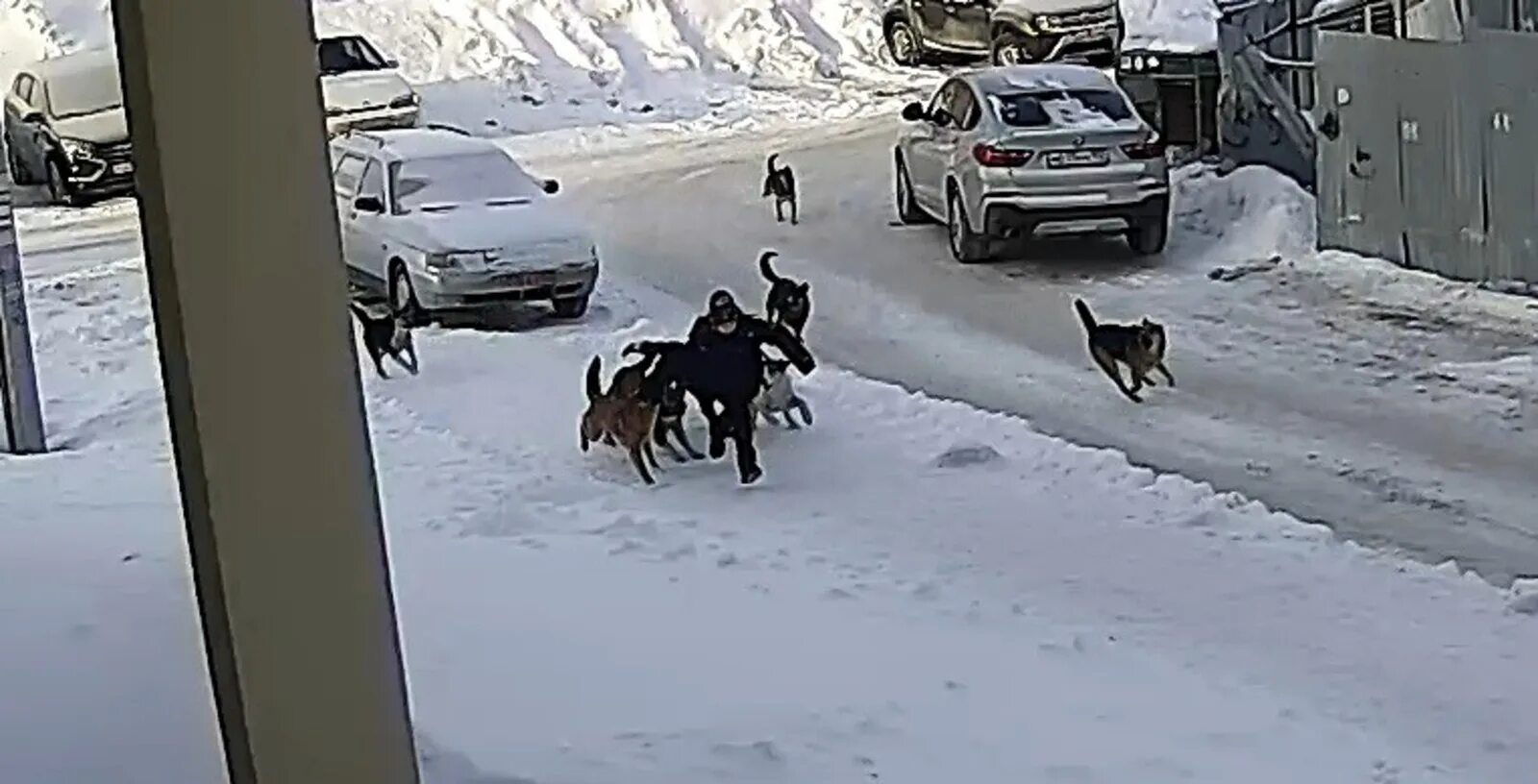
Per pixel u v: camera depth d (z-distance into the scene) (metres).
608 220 16.84
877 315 13.17
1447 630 6.83
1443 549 8.01
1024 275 14.21
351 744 2.95
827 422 10.25
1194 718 5.88
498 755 5.30
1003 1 22.64
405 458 9.77
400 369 11.85
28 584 6.56
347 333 2.85
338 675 2.93
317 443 2.85
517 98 22.95
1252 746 5.65
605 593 7.16
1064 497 8.73
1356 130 13.79
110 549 7.09
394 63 21.69
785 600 7.11
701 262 15.10
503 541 8.05
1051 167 14.23
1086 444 9.90
